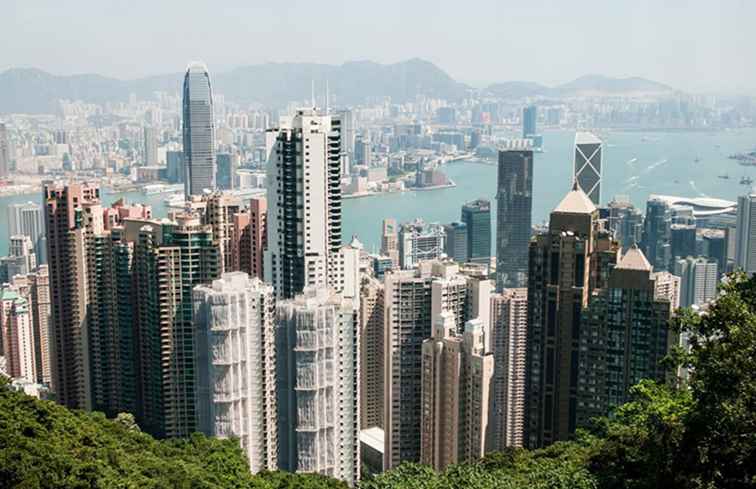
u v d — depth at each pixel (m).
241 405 194.50
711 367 86.12
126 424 183.75
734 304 90.06
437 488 122.94
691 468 89.19
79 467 109.25
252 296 193.00
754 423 82.25
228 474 146.38
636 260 180.75
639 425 110.25
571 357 194.00
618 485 105.94
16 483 102.81
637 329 180.88
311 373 191.88
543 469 121.81
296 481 156.88
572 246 189.88
